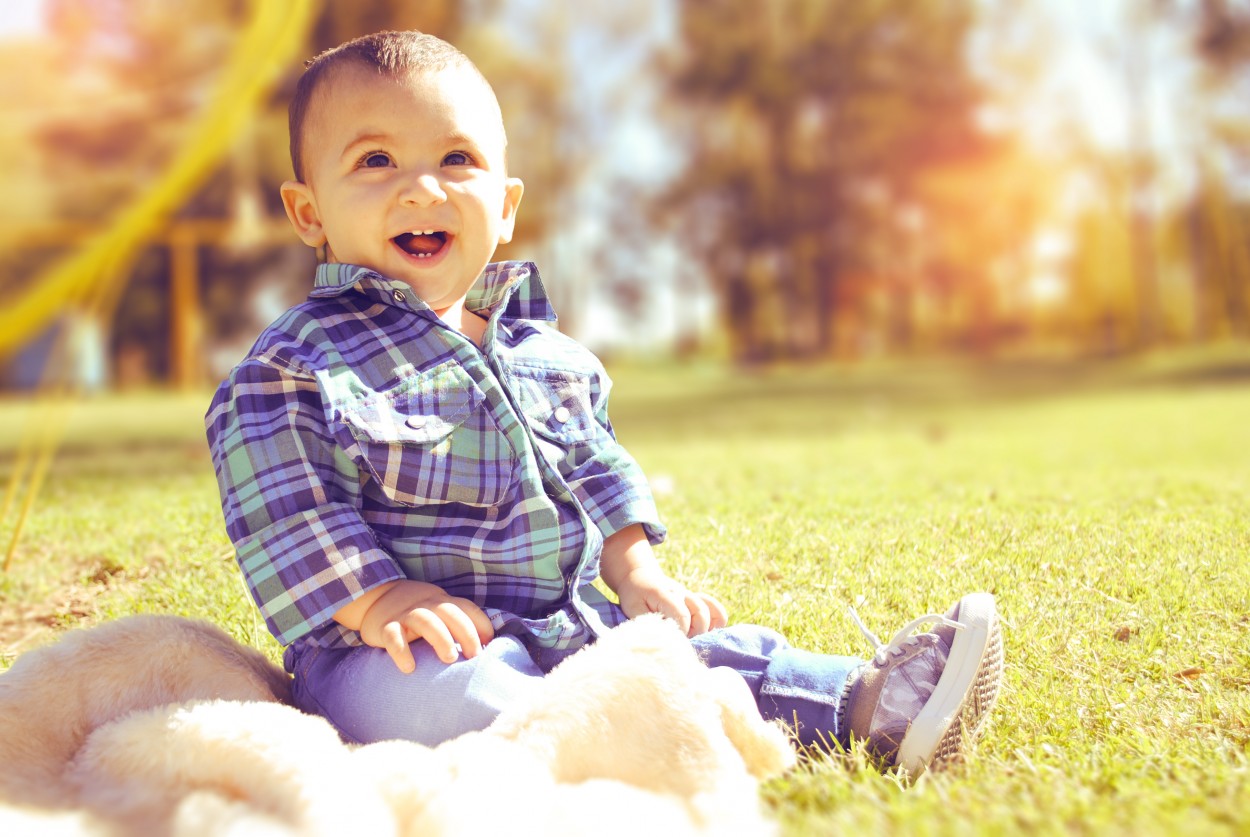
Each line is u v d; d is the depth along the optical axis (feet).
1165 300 106.63
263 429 6.07
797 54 96.32
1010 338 114.32
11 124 81.15
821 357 105.70
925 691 5.82
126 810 4.71
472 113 6.76
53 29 81.30
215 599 8.69
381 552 5.82
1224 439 26.86
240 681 5.82
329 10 72.13
